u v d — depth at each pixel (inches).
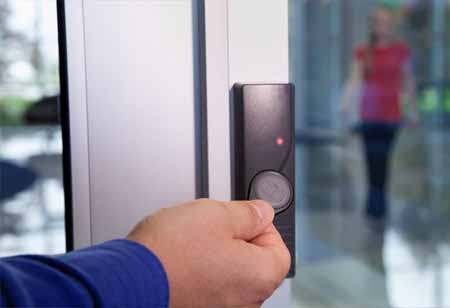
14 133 289.7
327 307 91.2
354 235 151.1
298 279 106.6
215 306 11.8
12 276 8.8
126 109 17.5
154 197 17.8
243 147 16.7
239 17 17.7
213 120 17.4
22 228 134.2
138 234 11.6
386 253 128.9
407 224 166.6
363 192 243.3
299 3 440.5
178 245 11.4
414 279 106.9
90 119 17.2
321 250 132.3
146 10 17.4
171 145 17.8
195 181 18.0
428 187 245.4
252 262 12.1
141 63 17.5
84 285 9.3
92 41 17.1
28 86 322.3
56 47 18.1
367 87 171.9
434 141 376.8
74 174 17.2
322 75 442.3
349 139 395.9
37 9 21.2
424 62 416.5
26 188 185.0
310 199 226.1
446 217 177.9
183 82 17.8
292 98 16.9
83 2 16.9
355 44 434.9
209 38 17.3
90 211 17.4
